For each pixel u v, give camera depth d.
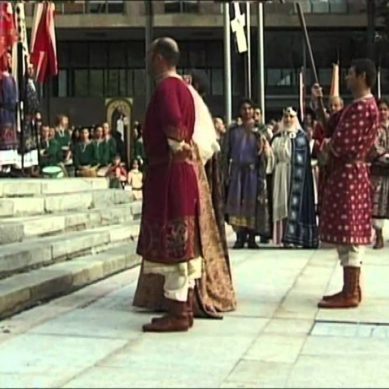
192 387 6.25
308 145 15.06
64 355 7.20
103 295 10.05
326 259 13.46
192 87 8.58
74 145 25.09
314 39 48.88
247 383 6.35
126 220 15.63
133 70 51.19
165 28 48.47
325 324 8.49
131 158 33.50
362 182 9.19
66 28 48.34
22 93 17.17
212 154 8.52
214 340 7.76
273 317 8.81
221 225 8.95
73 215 13.41
